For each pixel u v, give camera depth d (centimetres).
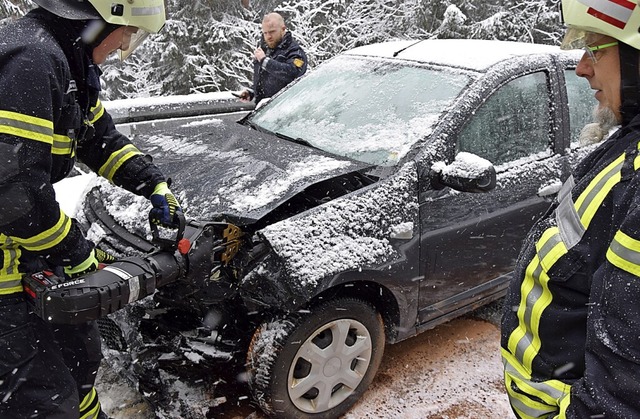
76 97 173
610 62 113
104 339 246
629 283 95
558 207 127
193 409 247
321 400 249
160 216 195
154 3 171
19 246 166
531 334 127
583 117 342
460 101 282
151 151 305
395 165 262
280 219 251
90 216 273
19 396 170
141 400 265
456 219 271
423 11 1199
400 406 267
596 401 98
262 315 241
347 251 235
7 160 144
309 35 1190
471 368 297
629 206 101
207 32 1070
